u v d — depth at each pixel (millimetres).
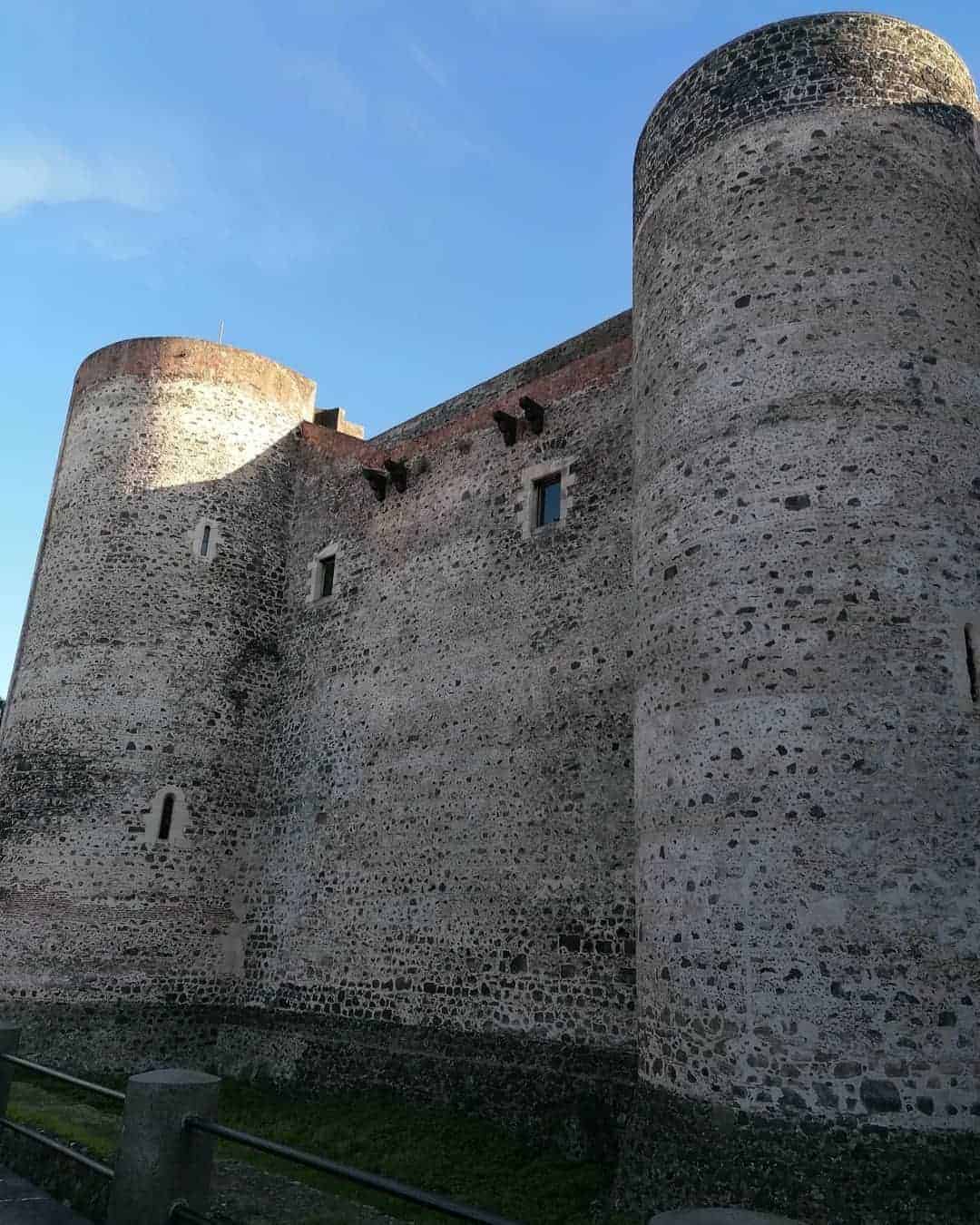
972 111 9125
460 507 12938
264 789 14312
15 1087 9695
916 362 7863
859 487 7512
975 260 8492
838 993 6457
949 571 7383
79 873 12969
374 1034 11258
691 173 9180
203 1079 5117
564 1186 7859
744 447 7984
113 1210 4891
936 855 6672
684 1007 7066
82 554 14703
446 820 11508
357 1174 3852
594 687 10516
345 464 15227
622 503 10922
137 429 15234
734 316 8383
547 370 12938
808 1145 6195
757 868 6934
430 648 12578
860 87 8625
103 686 13898
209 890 13531
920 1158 6016
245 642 14859
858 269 8078
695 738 7574
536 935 10117
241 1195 5906
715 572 7836
